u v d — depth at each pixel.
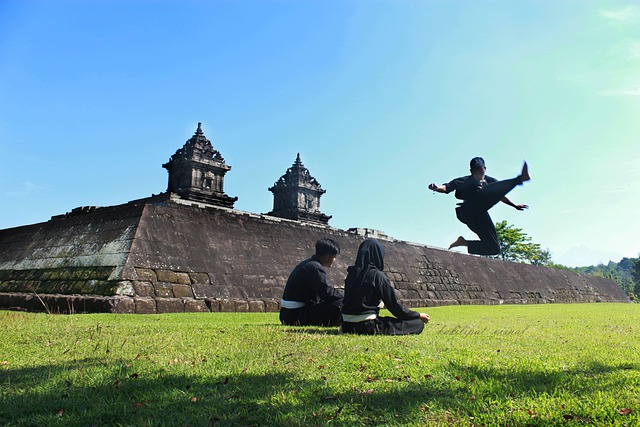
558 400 3.25
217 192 29.78
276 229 17.20
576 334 7.20
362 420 2.96
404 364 4.36
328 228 19.72
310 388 3.55
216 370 4.08
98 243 13.42
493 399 3.30
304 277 8.11
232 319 9.55
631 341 6.27
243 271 14.53
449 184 6.93
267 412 3.07
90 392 3.42
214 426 2.83
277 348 5.12
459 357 4.70
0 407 3.10
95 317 9.00
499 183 6.59
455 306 20.48
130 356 4.67
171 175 30.64
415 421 2.94
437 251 25.12
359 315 6.51
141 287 11.79
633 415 2.92
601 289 38.25
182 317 9.83
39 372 3.94
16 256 15.93
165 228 13.55
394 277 20.72
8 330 6.36
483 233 6.82
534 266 32.81
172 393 3.40
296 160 39.88
